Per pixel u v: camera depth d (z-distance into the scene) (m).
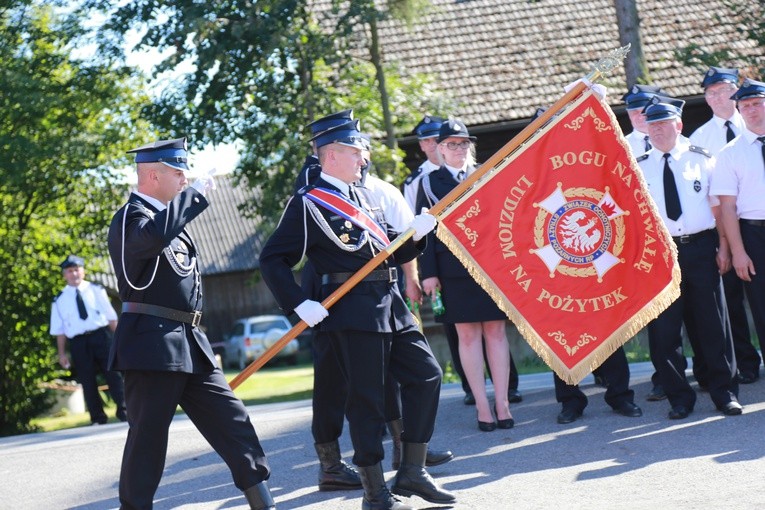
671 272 5.95
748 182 7.41
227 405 5.25
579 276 5.93
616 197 5.95
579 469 6.19
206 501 6.37
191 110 14.83
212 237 38.62
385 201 6.54
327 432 6.24
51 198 17.30
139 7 14.90
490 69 18.84
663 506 5.17
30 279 17.06
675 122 7.43
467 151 7.64
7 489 7.41
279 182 14.91
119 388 12.44
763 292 7.46
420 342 5.62
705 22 19.41
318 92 14.77
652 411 7.76
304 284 6.43
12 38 16.66
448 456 6.58
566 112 5.95
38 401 17.23
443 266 7.48
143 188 5.25
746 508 4.96
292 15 14.24
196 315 5.23
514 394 8.86
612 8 20.00
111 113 17.20
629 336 5.92
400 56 19.09
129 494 5.11
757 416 7.16
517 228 5.93
